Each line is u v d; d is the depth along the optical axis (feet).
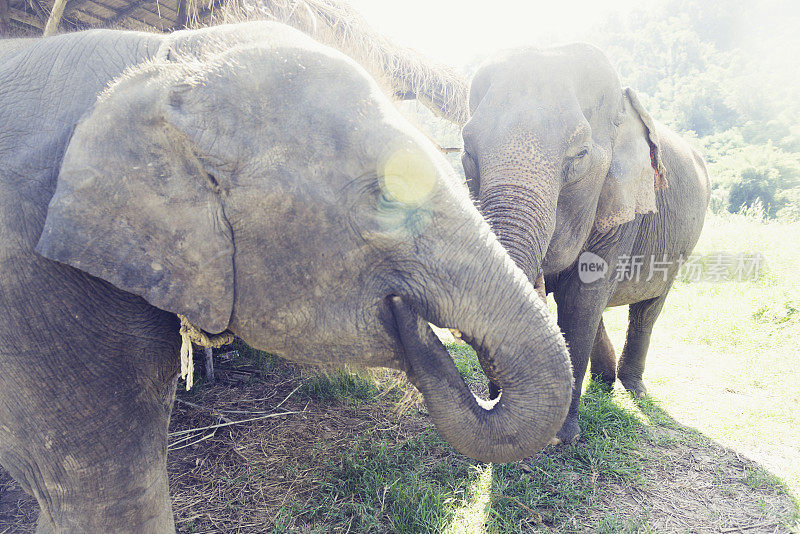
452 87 18.66
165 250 4.90
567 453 11.16
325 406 12.88
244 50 5.07
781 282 24.43
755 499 9.91
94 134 4.90
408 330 5.18
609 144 10.69
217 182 4.87
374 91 5.11
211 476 10.05
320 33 13.82
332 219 4.91
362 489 9.51
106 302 5.70
